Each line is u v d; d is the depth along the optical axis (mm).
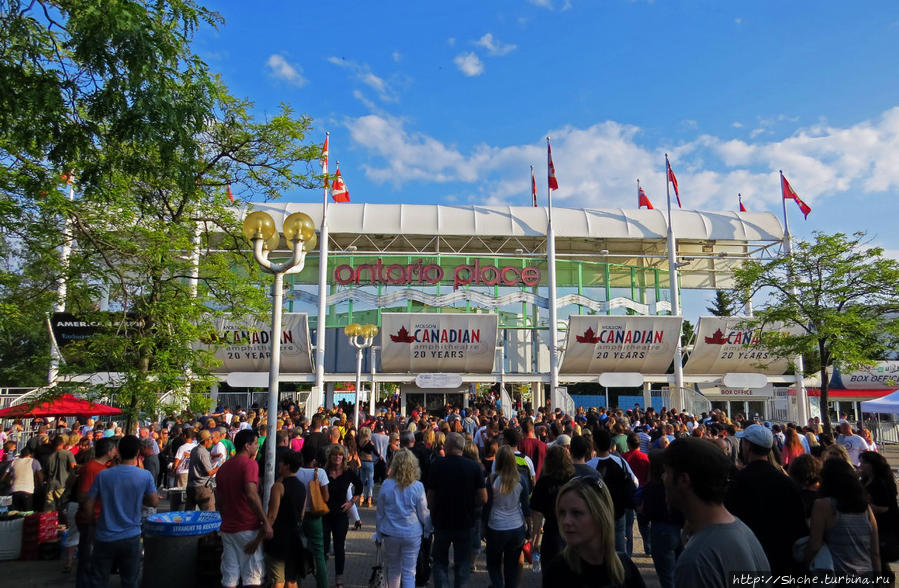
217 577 7980
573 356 32031
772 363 33062
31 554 11070
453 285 34531
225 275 15180
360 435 16203
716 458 2988
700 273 39219
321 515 8102
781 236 37000
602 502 3115
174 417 17547
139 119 7742
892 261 24625
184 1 8656
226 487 6926
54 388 13125
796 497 5223
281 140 15227
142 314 13758
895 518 6336
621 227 35969
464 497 7195
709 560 2771
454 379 30484
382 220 34719
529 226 35312
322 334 30547
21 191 10797
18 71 7742
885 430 32344
